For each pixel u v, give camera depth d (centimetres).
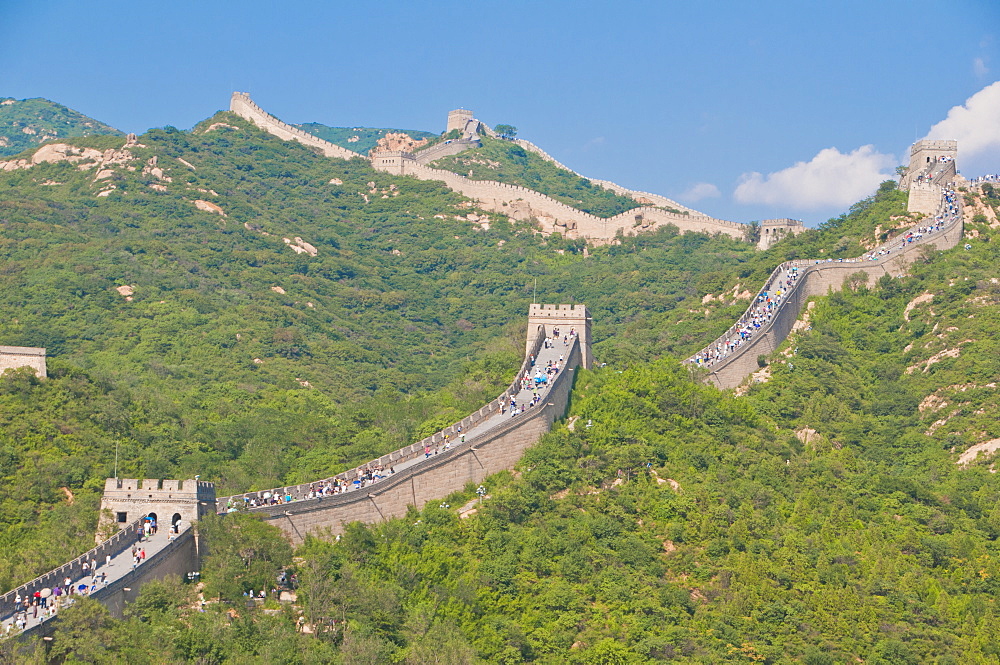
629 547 19938
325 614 16550
